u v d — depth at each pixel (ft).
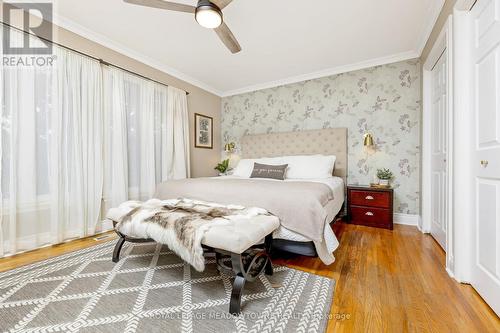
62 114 7.67
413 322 3.92
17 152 6.79
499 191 4.05
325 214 5.66
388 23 7.86
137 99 10.25
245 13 7.35
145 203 6.82
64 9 7.20
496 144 4.16
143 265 6.09
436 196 7.91
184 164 12.35
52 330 3.71
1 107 6.48
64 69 7.71
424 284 5.12
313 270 5.86
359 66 11.04
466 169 5.10
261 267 4.98
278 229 6.11
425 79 8.76
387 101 10.52
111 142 9.23
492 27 4.25
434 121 8.20
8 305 4.34
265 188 6.73
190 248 4.55
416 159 9.95
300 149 12.48
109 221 9.15
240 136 15.01
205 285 5.12
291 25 8.01
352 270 5.83
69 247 7.37
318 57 10.47
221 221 4.99
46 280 5.27
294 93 13.01
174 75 12.10
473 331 3.71
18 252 6.82
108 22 7.91
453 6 5.53
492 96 4.26
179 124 12.20
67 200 7.86
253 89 14.35
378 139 10.72
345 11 7.26
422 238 8.22
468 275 5.08
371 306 4.36
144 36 8.80
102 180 8.79
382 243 7.73
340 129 11.41
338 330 3.75
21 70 6.86
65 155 7.78
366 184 10.98
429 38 8.08
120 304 4.39
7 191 6.62
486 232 4.44
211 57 10.54
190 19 7.75
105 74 9.01
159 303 4.44
